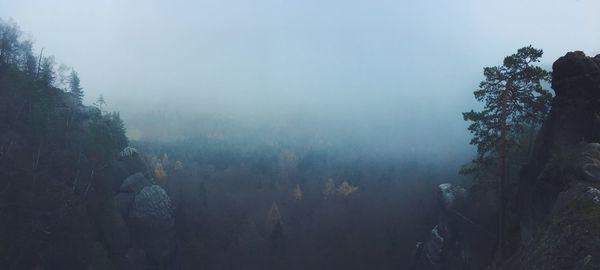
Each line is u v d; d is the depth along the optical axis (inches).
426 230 3112.7
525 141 1438.2
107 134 2493.8
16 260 1609.3
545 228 796.0
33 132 2114.9
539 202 1040.2
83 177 2178.9
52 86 2787.9
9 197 1737.2
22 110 2214.6
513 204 1254.3
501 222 1159.0
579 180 861.2
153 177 2903.5
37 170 1963.6
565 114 1093.1
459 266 1684.3
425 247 2027.6
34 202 1804.9
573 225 702.5
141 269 2251.5
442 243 1861.5
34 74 2687.0
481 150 1197.1
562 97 1119.6
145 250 2373.3
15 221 1685.5
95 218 2101.4
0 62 2351.1
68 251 1800.0
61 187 1996.8
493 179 1348.4
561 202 818.8
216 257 3080.7
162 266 2432.3
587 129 1044.5
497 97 1165.1
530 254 779.4
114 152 2551.7
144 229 2391.7
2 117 2062.0
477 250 1595.7
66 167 2129.7
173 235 2603.3
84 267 1833.2
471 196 1808.6
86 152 2351.1
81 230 1904.5
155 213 2442.2
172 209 2652.6
